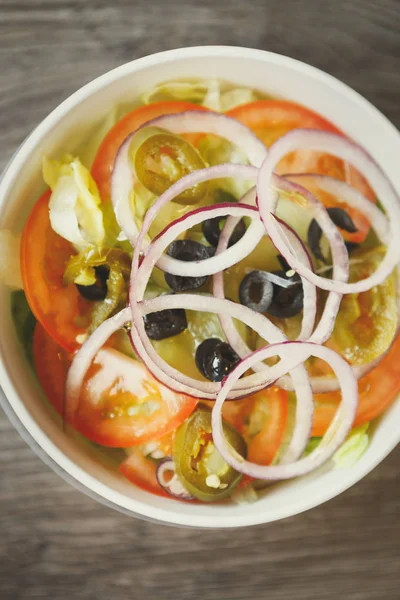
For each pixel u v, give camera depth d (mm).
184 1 438
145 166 394
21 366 395
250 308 394
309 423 397
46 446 379
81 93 382
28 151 379
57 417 399
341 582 453
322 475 400
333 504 453
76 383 395
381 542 454
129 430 398
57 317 396
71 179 393
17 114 434
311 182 407
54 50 435
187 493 397
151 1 437
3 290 389
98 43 436
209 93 404
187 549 448
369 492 453
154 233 396
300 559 452
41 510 441
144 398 399
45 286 396
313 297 396
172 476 398
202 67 393
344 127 407
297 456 398
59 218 392
